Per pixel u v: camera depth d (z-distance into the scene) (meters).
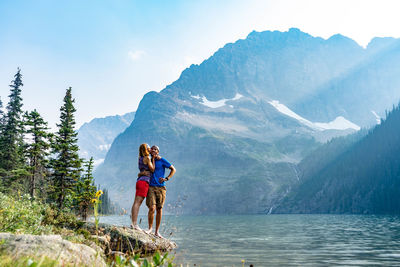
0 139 38.03
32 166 29.47
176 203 5.83
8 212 7.86
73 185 29.59
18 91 41.66
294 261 9.75
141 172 8.47
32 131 29.77
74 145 31.25
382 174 192.62
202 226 40.12
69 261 3.19
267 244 15.64
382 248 13.75
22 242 3.29
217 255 10.80
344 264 9.31
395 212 161.75
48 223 9.81
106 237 7.80
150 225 8.65
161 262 3.13
